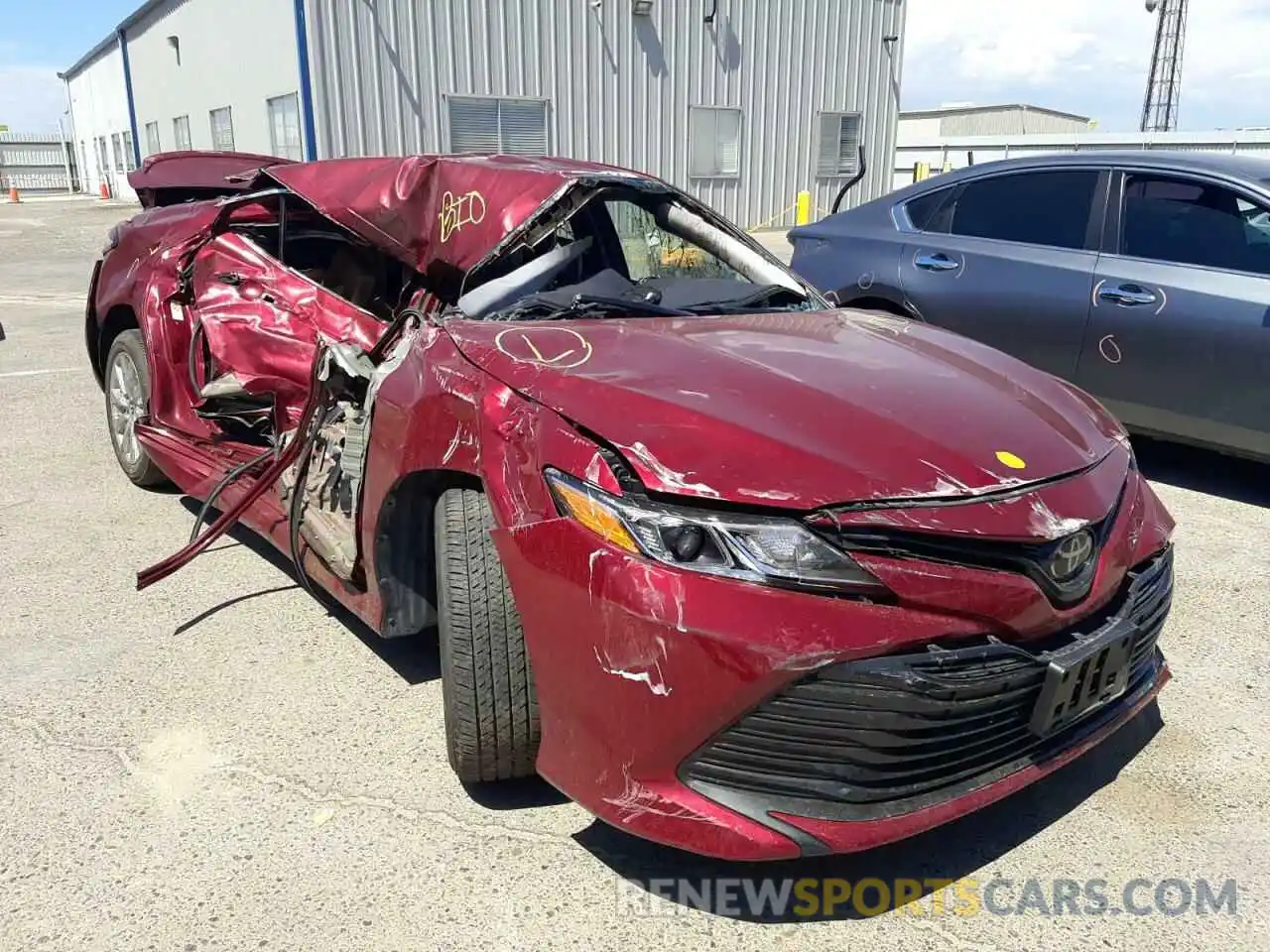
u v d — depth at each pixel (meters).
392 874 2.28
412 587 2.80
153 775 2.63
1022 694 2.10
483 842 2.39
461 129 16.27
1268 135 20.05
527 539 2.15
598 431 2.14
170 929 2.10
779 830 1.95
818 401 2.31
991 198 5.39
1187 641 3.44
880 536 1.99
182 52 23.44
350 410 3.09
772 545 1.95
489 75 16.31
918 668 1.95
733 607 1.92
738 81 18.98
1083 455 2.41
